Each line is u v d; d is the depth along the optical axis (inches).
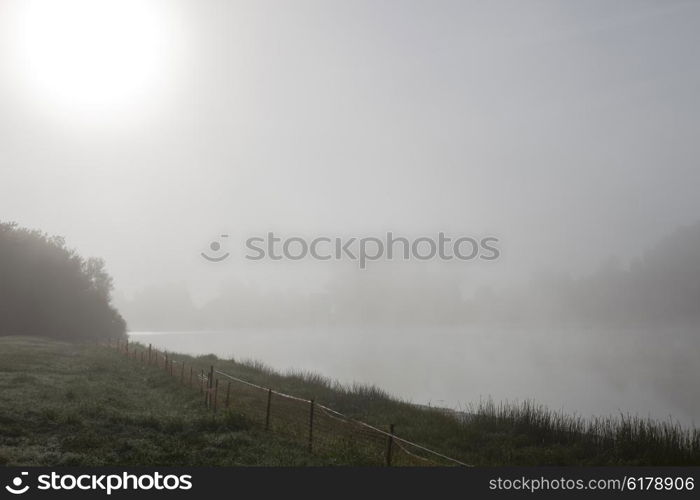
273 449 645.3
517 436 914.7
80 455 571.2
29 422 671.1
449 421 1011.3
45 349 1724.9
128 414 755.4
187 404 904.3
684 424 1224.2
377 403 1175.6
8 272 2883.9
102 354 1695.4
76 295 3139.8
